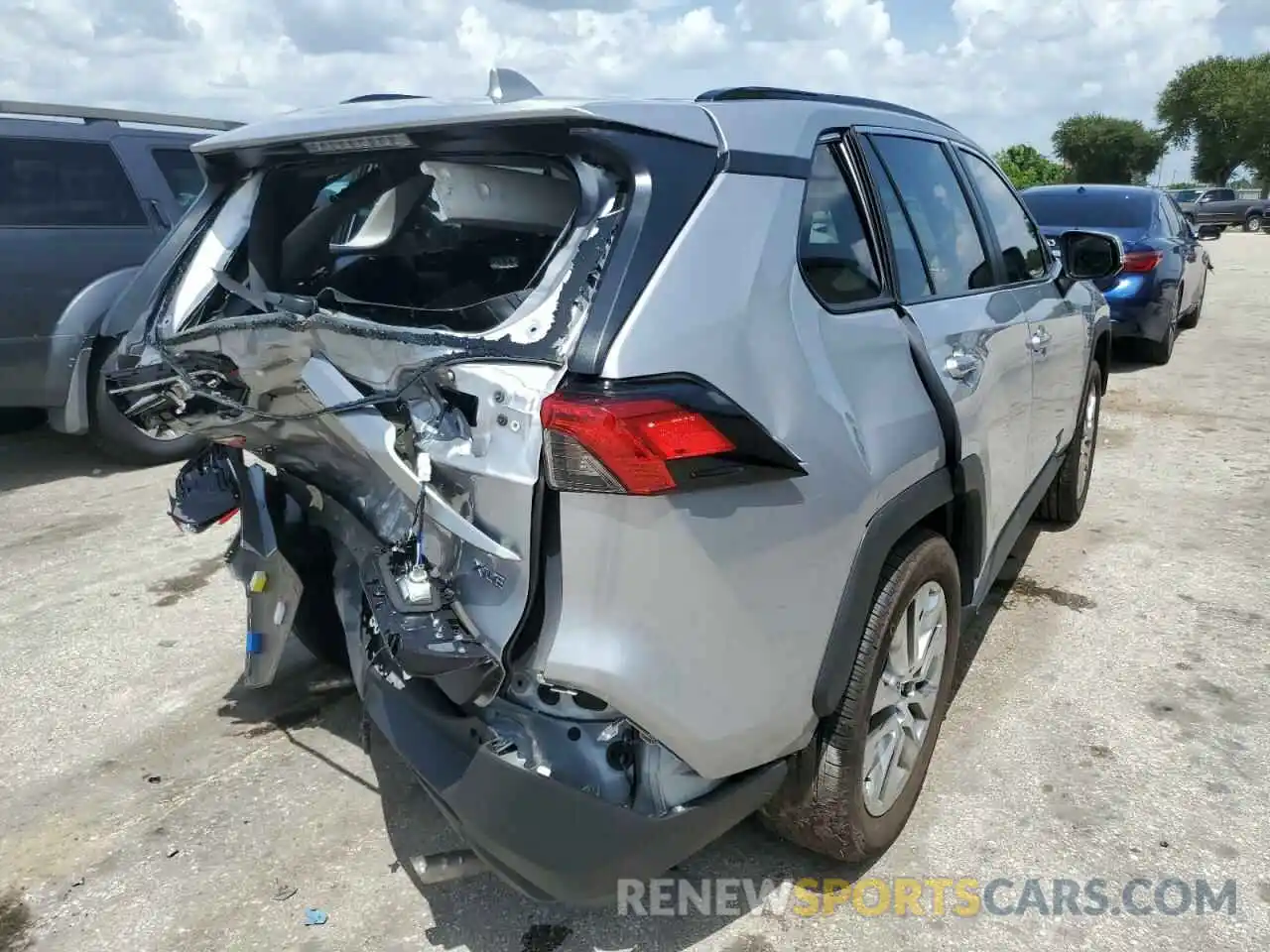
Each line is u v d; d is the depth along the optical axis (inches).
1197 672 146.9
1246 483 233.5
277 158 108.7
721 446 78.2
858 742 97.7
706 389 77.9
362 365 86.2
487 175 107.4
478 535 79.5
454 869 98.5
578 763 82.6
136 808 122.5
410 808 121.2
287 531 119.0
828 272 98.0
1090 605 170.1
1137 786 120.6
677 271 79.7
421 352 81.5
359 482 102.2
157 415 112.0
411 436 84.0
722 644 82.0
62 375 246.2
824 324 93.5
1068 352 168.7
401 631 83.0
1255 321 478.0
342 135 94.0
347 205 115.0
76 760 133.1
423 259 120.5
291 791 125.0
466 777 82.9
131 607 179.5
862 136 112.3
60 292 244.5
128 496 243.8
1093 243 172.2
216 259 115.8
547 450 74.8
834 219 101.7
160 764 131.9
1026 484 151.8
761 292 86.0
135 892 108.3
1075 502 203.2
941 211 128.4
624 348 75.6
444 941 99.8
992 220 147.9
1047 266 172.4
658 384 75.9
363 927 102.0
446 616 83.7
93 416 256.8
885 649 99.3
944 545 109.8
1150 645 155.6
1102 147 2664.9
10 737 138.7
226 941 100.7
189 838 116.7
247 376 96.0
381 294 120.4
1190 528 205.6
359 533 105.0
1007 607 169.9
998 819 115.2
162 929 102.7
